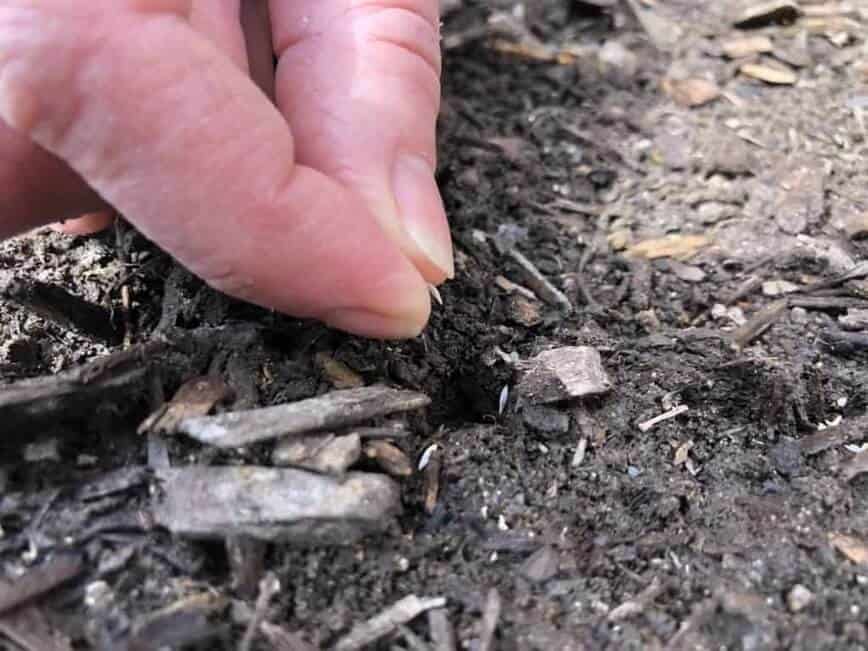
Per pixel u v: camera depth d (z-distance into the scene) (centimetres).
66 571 6
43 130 6
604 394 8
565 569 6
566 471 7
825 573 6
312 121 7
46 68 6
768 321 8
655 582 6
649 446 7
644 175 10
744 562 7
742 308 9
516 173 10
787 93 11
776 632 6
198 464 6
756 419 8
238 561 6
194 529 6
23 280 8
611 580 6
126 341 8
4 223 7
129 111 6
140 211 6
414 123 7
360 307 7
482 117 11
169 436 7
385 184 7
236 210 6
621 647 6
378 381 7
